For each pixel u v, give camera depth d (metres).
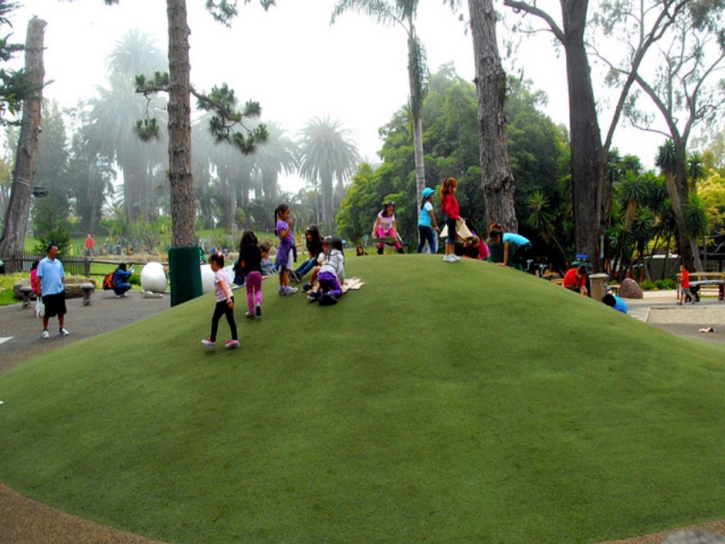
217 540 3.71
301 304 7.67
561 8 19.39
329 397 5.38
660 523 3.58
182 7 14.15
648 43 21.22
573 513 3.72
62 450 5.16
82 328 13.02
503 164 13.86
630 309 19.02
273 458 4.54
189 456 4.72
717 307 18.00
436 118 38.00
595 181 19.06
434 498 3.94
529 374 5.57
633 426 4.70
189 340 7.34
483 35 13.94
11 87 21.53
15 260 24.41
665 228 37.09
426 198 10.38
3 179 73.50
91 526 3.97
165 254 50.88
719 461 4.21
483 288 7.56
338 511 3.88
